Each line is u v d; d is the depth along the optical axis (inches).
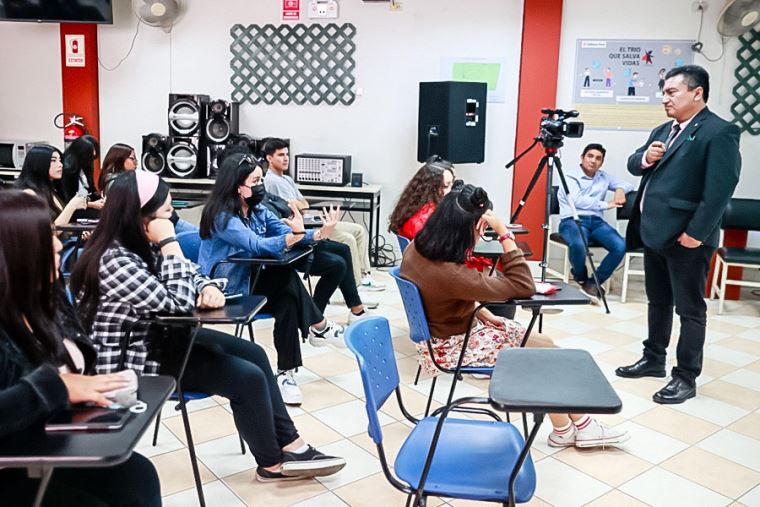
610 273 202.5
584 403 54.4
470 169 231.5
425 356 101.2
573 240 203.8
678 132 128.3
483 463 71.6
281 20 235.6
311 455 97.3
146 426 53.1
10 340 53.4
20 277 53.7
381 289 206.1
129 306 80.7
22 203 54.6
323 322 149.1
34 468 50.3
